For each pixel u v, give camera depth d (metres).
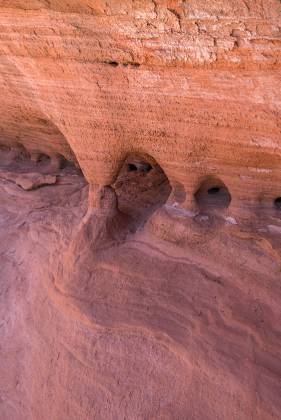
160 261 3.55
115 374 3.36
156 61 2.54
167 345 3.21
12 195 5.44
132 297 3.49
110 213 3.76
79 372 3.54
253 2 2.05
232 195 3.22
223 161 2.99
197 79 2.53
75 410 3.43
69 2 2.42
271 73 2.29
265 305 3.01
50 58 2.86
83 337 3.61
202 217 3.41
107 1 2.31
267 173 2.93
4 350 4.30
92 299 3.65
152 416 3.07
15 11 2.67
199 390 2.97
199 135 2.86
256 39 2.18
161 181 4.24
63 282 3.88
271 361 2.80
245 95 2.47
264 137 2.65
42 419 3.64
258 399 2.73
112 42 2.58
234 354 2.92
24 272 4.79
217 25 2.21
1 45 3.03
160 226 3.59
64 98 3.10
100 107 3.01
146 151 3.25
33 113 4.24
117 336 3.45
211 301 3.19
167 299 3.35
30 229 5.00
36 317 4.16
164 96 2.73
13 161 5.78
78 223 4.38
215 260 3.32
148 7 2.27
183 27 2.30
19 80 3.57
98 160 3.41
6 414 3.94
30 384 3.88
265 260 3.12
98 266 3.74
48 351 3.85
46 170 5.35
